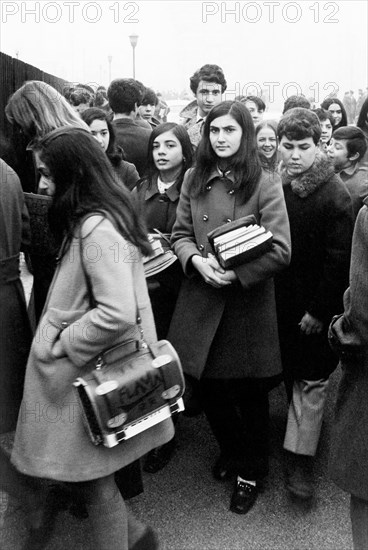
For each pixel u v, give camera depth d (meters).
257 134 3.37
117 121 4.23
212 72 4.37
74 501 2.60
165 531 2.63
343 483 2.14
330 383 4.03
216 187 2.68
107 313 1.90
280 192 2.63
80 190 1.97
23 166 2.94
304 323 2.89
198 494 2.90
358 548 2.17
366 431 2.09
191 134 4.49
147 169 3.22
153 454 3.11
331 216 2.80
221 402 2.84
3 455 2.45
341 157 3.72
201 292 2.70
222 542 2.57
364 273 2.00
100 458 2.05
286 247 2.57
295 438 2.88
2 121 5.27
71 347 1.95
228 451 2.97
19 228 2.38
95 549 2.19
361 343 2.05
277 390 3.97
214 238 2.56
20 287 2.39
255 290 2.65
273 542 2.58
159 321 3.09
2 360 2.32
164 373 2.00
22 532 2.59
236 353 2.68
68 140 1.97
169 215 3.14
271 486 2.96
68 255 1.99
